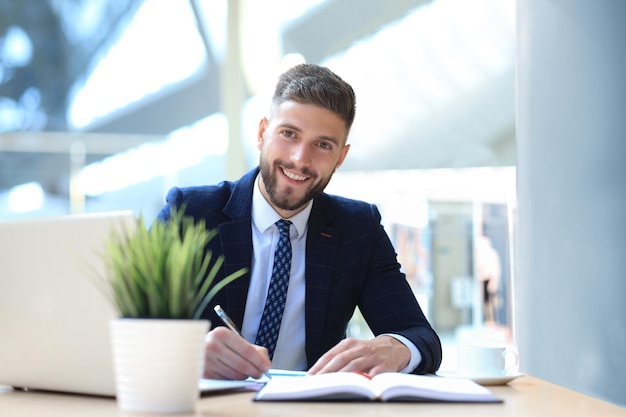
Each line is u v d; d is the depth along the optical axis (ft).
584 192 8.10
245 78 27.04
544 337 8.30
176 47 28.25
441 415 3.51
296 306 6.11
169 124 28.81
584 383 8.00
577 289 8.10
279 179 5.94
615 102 7.95
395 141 24.09
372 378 4.37
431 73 23.31
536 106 8.47
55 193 26.04
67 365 4.00
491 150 23.17
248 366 4.50
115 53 29.14
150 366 3.35
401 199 19.16
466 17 22.12
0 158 26.08
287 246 6.11
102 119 29.58
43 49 29.99
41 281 4.08
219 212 6.20
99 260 3.87
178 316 3.42
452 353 14.03
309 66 6.09
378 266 6.40
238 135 27.14
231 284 6.00
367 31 23.77
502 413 3.65
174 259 3.38
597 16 8.07
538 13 8.48
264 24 25.89
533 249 8.46
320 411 3.54
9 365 4.21
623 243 7.88
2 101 29.86
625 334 7.81
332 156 6.00
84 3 29.32
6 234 4.20
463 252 18.69
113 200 26.18
